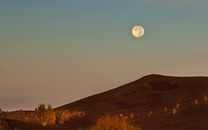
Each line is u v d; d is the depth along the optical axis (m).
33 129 151.00
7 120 155.50
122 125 193.38
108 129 191.12
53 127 163.12
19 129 149.00
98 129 193.75
